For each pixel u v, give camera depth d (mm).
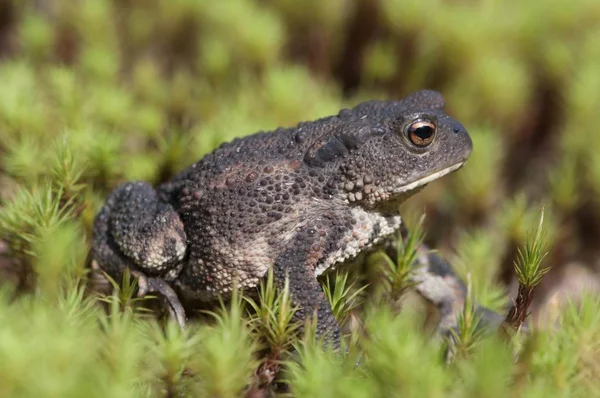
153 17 871
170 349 740
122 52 869
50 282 760
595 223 824
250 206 753
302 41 866
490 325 768
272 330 750
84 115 816
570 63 853
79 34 857
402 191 757
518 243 804
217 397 739
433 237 818
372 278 777
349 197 757
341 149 756
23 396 729
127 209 764
